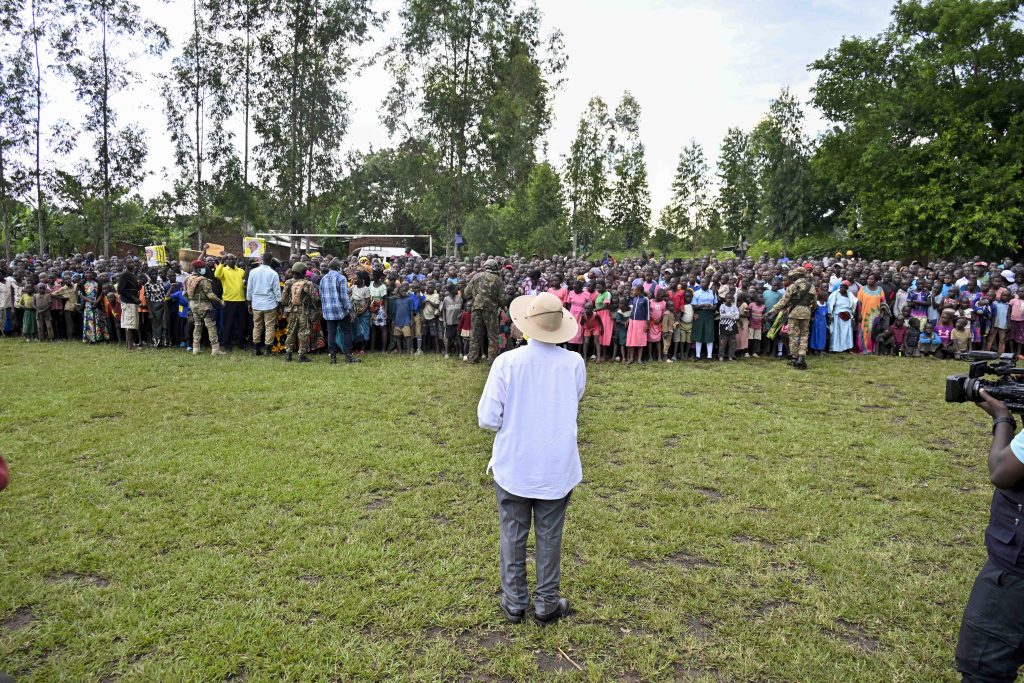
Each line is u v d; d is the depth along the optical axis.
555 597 3.40
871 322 12.57
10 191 25.20
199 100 28.64
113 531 4.39
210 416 7.20
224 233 39.41
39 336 12.73
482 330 11.01
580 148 36.84
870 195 32.59
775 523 4.64
